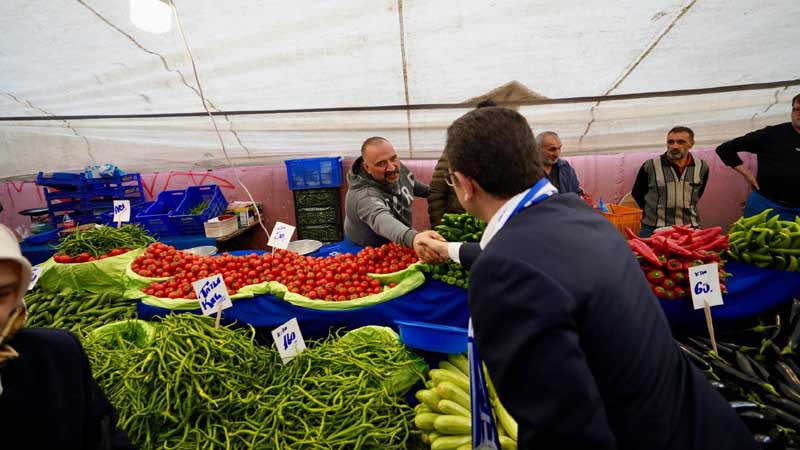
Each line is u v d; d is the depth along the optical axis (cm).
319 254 328
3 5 244
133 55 305
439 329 169
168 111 401
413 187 373
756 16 264
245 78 339
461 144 100
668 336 93
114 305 252
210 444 145
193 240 445
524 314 78
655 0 251
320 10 261
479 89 360
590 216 98
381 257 250
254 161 595
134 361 163
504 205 102
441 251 205
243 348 172
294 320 183
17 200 656
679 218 393
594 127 453
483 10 260
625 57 312
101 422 101
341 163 563
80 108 392
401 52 305
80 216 481
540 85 354
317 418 152
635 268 94
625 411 83
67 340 96
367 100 378
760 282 212
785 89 367
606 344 81
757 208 387
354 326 217
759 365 177
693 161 386
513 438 140
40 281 265
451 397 151
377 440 146
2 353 71
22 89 350
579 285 80
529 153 98
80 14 258
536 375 76
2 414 81
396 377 171
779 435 142
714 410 90
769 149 367
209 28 277
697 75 338
